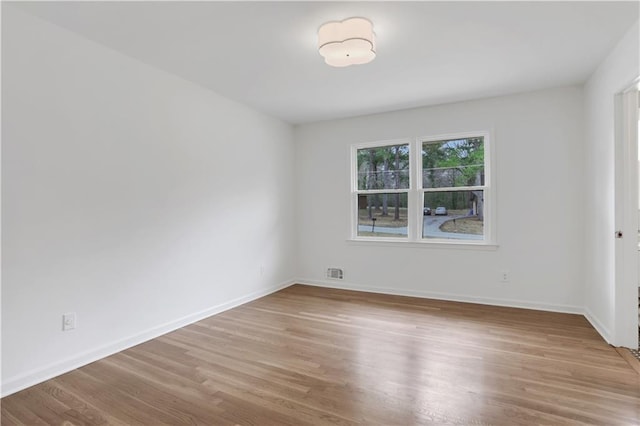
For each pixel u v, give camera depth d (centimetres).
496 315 356
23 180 222
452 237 422
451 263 415
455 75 325
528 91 372
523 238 379
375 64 300
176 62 296
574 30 242
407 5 212
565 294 364
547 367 241
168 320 319
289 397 208
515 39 256
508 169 384
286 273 495
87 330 256
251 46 267
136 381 229
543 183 369
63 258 243
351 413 191
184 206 336
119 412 195
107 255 270
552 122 364
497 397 204
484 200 402
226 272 387
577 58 288
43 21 231
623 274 271
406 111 436
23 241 222
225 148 387
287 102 406
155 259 308
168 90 320
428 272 429
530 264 377
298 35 250
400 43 262
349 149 475
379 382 224
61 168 241
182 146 334
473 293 405
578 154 355
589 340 288
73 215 248
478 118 397
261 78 333
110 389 219
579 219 356
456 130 408
